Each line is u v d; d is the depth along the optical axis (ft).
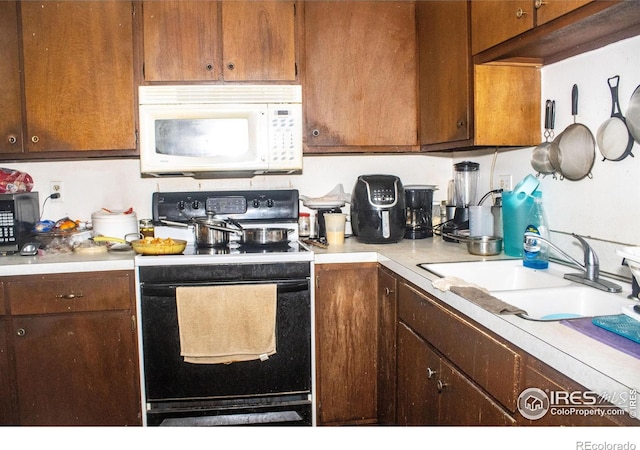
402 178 8.68
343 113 7.53
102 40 7.09
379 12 7.54
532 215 5.89
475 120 5.95
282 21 7.32
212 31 7.21
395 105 7.63
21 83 7.03
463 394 4.21
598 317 3.41
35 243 6.92
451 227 7.59
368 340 6.85
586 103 5.33
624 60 4.81
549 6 4.54
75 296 6.25
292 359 6.57
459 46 6.27
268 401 6.58
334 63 7.48
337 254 6.66
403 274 5.62
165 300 6.28
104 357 6.35
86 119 7.11
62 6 7.01
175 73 7.17
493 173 7.35
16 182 7.49
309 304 6.56
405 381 5.71
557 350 2.92
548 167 5.96
